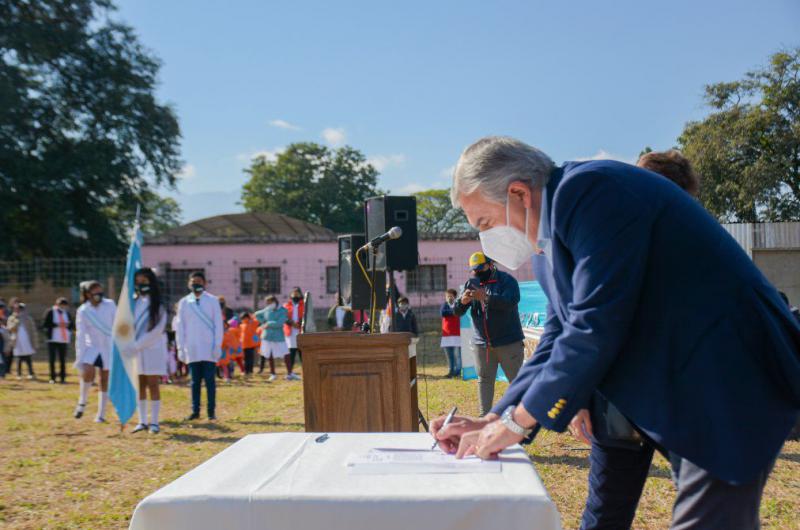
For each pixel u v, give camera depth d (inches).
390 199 208.4
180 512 60.3
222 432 301.4
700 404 62.7
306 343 159.2
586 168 71.1
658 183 70.4
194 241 1146.0
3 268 878.4
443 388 418.3
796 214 1057.5
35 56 1111.6
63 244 1148.5
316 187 2501.2
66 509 181.9
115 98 1178.0
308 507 59.7
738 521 63.6
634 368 67.1
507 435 70.3
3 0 1097.4
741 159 1113.4
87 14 1169.4
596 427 90.6
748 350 63.1
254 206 2511.1
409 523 59.1
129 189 1247.5
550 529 58.4
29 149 1133.7
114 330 295.9
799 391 62.2
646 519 158.6
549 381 67.6
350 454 76.2
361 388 158.9
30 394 449.1
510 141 79.6
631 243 66.0
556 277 75.2
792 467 201.6
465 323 479.2
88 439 285.9
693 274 65.4
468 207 82.2
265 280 1103.6
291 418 338.0
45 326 534.9
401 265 206.7
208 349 336.5
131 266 300.2
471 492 60.2
